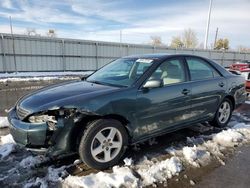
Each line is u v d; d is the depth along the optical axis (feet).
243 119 17.56
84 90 10.57
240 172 10.03
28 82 41.19
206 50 88.28
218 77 14.83
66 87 11.47
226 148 12.33
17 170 9.84
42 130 8.91
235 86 15.80
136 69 12.02
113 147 10.26
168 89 11.73
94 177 9.38
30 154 11.14
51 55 59.31
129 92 10.46
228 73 15.79
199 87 13.24
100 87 10.95
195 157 11.16
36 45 56.65
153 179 9.32
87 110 9.35
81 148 9.47
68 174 9.61
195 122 13.64
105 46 67.36
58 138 9.10
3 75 49.49
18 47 54.19
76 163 10.44
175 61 12.76
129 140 10.92
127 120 10.44
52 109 9.11
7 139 12.54
